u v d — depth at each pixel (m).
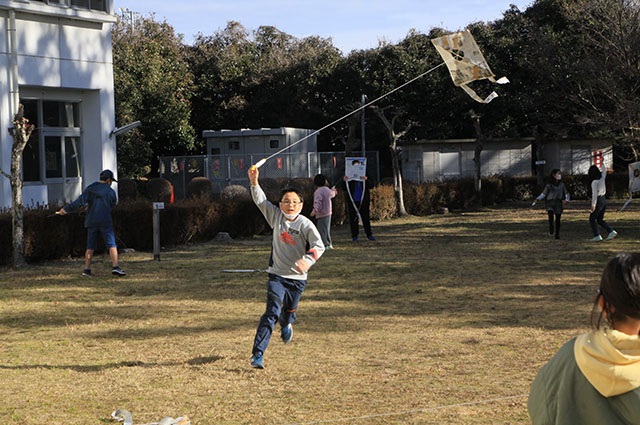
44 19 17.17
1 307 8.93
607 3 26.67
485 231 18.91
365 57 37.06
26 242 13.01
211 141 31.62
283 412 4.69
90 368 5.98
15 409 4.84
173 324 7.83
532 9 34.81
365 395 5.06
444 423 4.39
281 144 29.92
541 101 30.84
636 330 1.80
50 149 18.08
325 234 15.30
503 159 33.97
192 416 4.64
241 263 13.14
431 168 33.66
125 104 31.03
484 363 5.93
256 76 39.84
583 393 1.87
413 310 8.45
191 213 16.64
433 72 34.59
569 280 10.42
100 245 14.64
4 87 16.31
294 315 6.28
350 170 16.91
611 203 29.33
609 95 26.80
